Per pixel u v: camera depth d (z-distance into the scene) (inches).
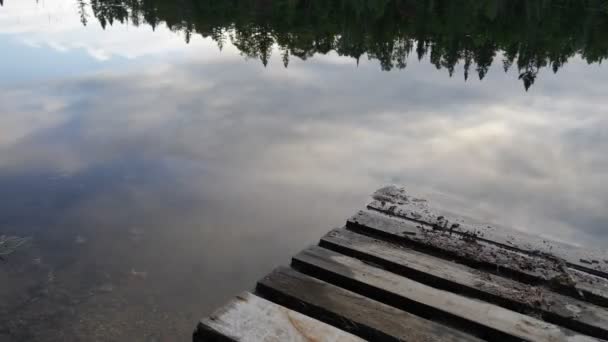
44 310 169.5
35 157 352.5
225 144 424.8
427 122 570.6
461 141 479.8
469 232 211.3
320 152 417.1
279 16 2375.7
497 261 181.0
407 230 203.9
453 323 147.5
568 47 1908.2
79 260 207.2
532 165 409.4
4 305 171.2
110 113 515.5
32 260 204.5
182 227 248.8
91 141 403.9
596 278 173.9
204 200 289.9
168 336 159.2
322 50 1786.4
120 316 168.6
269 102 647.1
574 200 318.3
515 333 139.0
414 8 2429.9
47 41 1261.1
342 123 542.6
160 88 697.0
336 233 199.0
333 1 2546.8
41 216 251.4
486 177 363.6
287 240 239.9
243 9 2536.9
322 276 169.6
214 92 697.6
